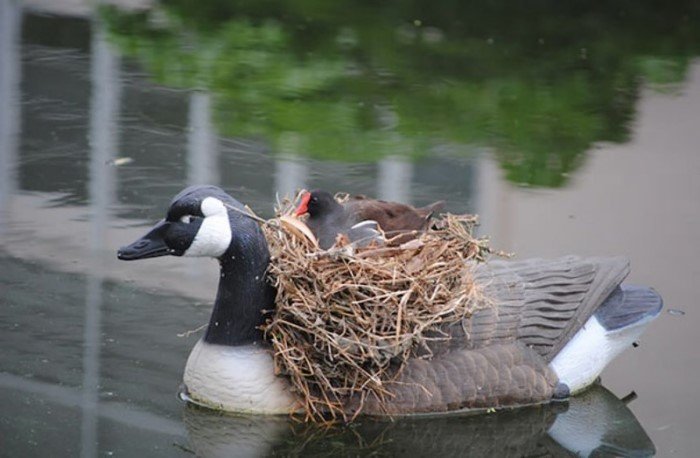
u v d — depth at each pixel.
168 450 9.89
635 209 15.40
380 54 21.20
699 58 22.00
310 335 10.28
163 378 10.98
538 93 19.77
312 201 10.99
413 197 15.41
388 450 10.16
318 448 10.09
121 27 21.83
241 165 16.05
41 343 11.48
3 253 13.38
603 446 10.34
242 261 10.23
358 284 9.88
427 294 10.25
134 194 15.02
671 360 11.87
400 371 10.45
